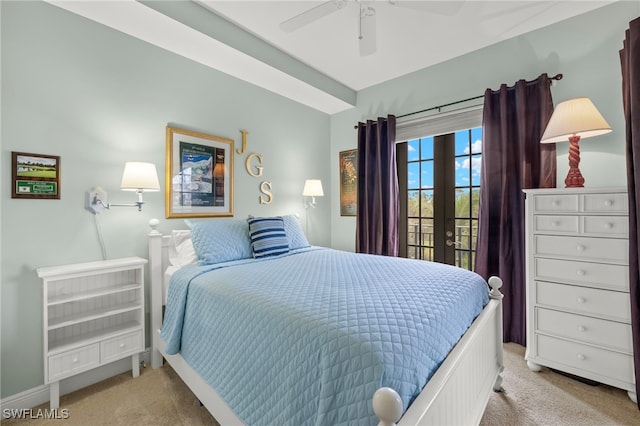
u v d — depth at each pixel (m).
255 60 2.51
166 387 1.87
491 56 2.64
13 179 1.66
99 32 1.98
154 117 2.27
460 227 2.98
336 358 0.90
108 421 1.56
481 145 2.62
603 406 1.65
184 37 2.16
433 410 0.88
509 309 2.45
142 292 2.02
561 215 1.89
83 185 1.92
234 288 1.47
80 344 1.73
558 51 2.31
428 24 2.32
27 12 1.70
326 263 2.04
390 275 1.64
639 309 1.61
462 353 1.15
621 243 1.70
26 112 1.70
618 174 2.08
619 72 2.07
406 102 3.21
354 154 3.73
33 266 1.72
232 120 2.84
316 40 2.54
